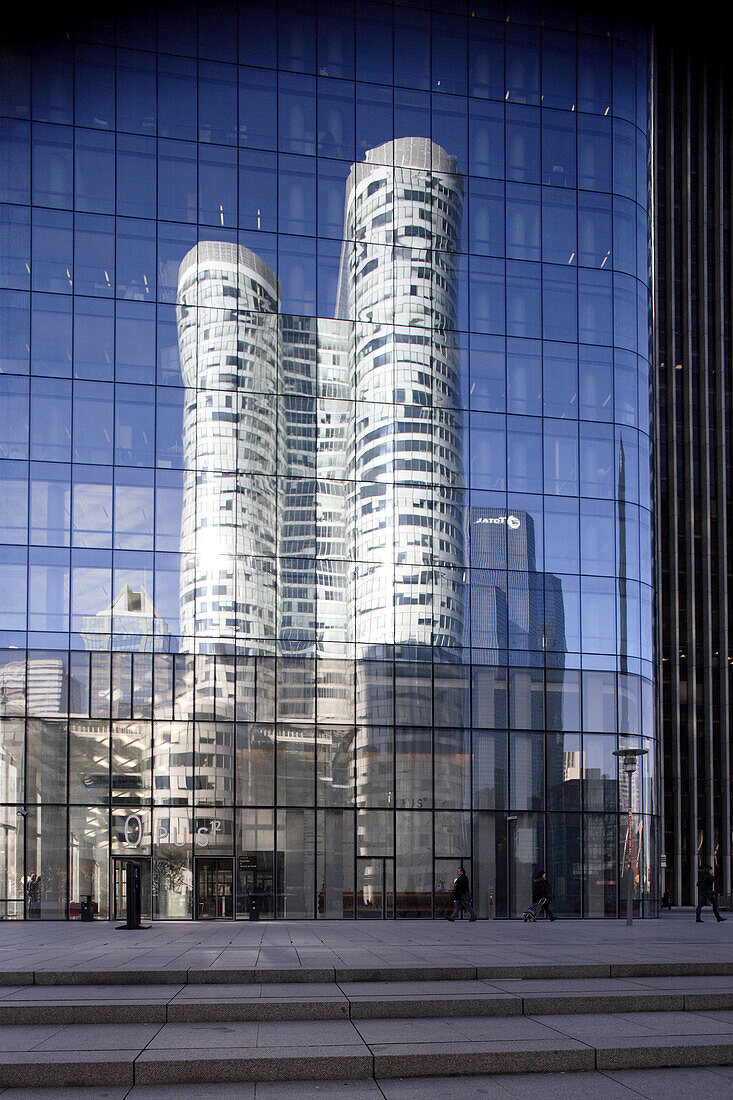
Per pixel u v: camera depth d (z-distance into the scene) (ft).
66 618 99.14
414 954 47.29
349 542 105.50
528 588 108.47
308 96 110.73
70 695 98.22
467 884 92.58
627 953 48.39
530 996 35.17
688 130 216.13
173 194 106.73
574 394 112.98
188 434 103.96
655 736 112.57
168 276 105.70
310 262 108.88
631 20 120.98
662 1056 29.43
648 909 106.22
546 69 117.19
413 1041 30.09
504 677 106.22
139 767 98.32
